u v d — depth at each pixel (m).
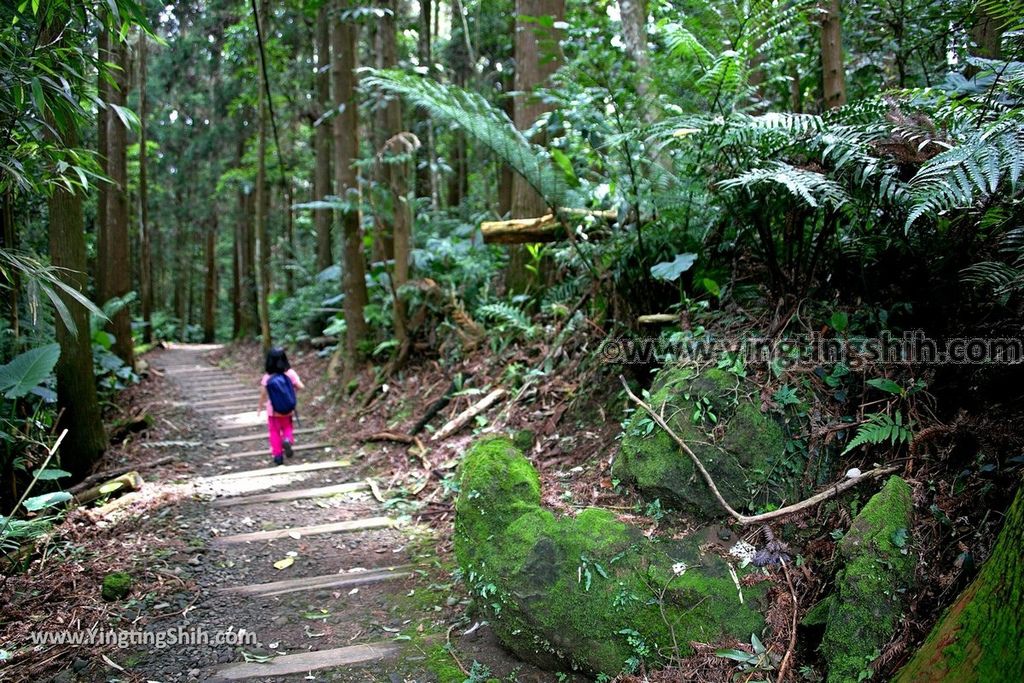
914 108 2.81
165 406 8.12
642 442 2.97
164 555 3.81
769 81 4.18
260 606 3.29
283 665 2.77
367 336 8.16
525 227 4.76
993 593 1.68
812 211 3.16
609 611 2.47
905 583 2.14
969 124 2.66
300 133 16.91
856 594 2.14
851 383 2.89
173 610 3.26
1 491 4.34
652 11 4.29
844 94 4.05
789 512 2.55
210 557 3.85
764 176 2.78
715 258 3.83
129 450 6.05
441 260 7.43
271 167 16.38
